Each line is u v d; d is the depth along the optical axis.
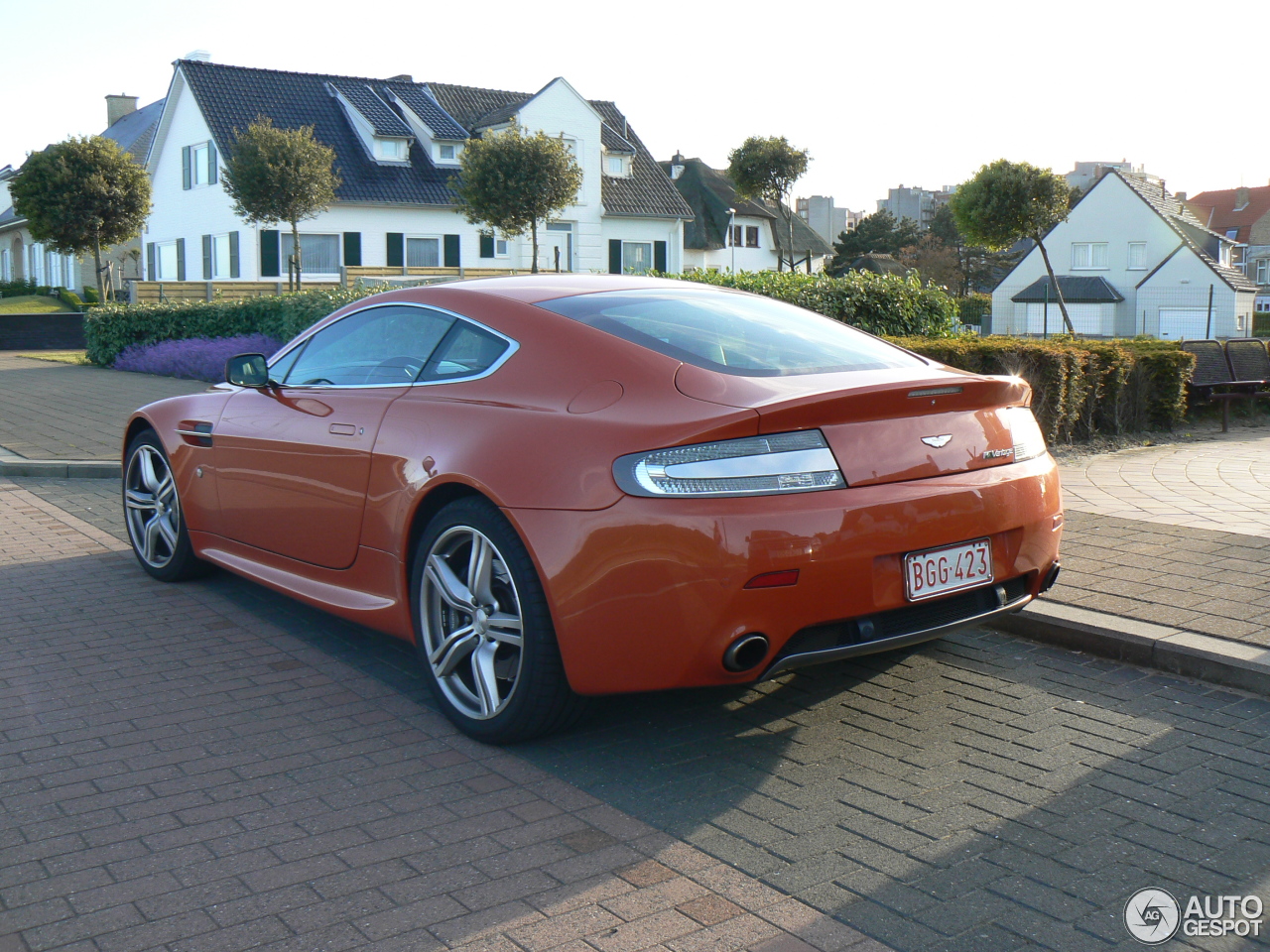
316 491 4.27
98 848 2.88
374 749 3.55
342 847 2.89
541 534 3.25
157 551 5.65
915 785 3.25
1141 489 7.55
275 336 18.44
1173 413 10.80
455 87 42.12
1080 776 3.29
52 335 30.97
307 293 18.52
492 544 3.44
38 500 7.86
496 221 32.47
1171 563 5.31
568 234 40.31
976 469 3.46
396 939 2.46
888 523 3.18
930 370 3.77
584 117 40.00
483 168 31.97
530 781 3.30
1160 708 3.84
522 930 2.49
